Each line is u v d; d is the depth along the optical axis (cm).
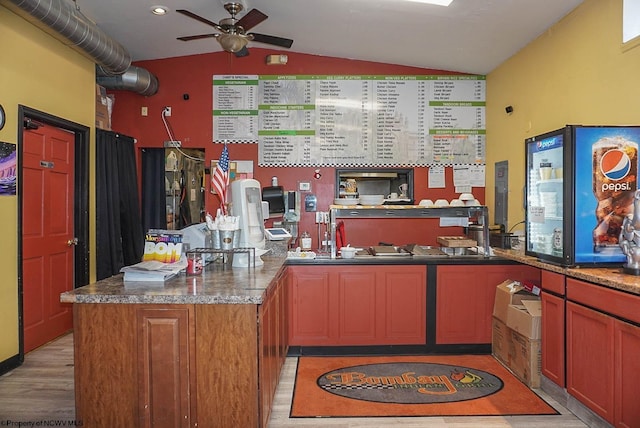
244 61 579
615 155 293
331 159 578
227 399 224
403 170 579
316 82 576
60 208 448
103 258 496
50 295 436
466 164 579
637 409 230
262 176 578
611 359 249
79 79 465
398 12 415
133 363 225
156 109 580
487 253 414
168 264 274
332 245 402
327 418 283
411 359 388
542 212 332
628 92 315
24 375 357
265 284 249
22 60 378
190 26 478
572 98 384
